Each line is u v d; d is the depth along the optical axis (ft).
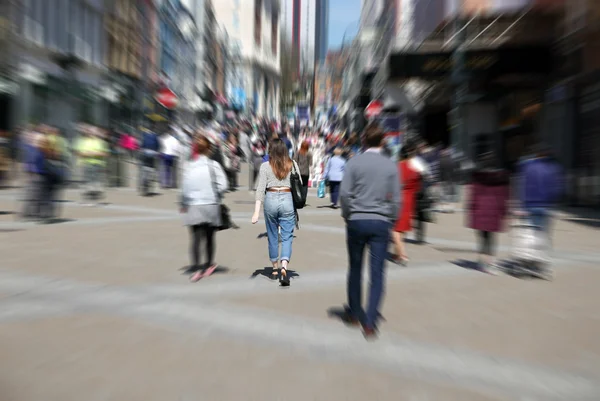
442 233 40.96
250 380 13.46
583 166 63.87
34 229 36.06
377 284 17.12
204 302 20.21
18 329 16.74
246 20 314.55
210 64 207.62
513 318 19.53
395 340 16.75
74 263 26.02
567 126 67.97
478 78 77.77
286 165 24.41
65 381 13.16
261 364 14.48
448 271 27.27
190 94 174.40
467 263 29.37
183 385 13.07
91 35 105.29
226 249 31.45
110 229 37.09
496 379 14.08
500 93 87.56
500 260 30.09
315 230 39.83
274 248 24.68
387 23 147.84
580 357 15.83
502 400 12.84
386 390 13.14
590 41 63.05
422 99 117.19
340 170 56.75
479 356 15.66
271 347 15.78
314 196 75.36
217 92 218.79
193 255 24.56
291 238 24.11
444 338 17.12
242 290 22.20
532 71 71.97
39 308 18.86
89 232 35.50
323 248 32.24
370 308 16.93
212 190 23.88
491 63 72.64
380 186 17.24
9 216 41.70
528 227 26.63
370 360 15.06
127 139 78.79
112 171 71.97
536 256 26.25
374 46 160.76
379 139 17.63
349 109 177.37
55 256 27.50
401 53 74.95
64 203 52.54
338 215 50.55
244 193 71.20
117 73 112.06
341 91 247.50
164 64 144.87
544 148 26.58
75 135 69.21
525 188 26.53
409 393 13.01
